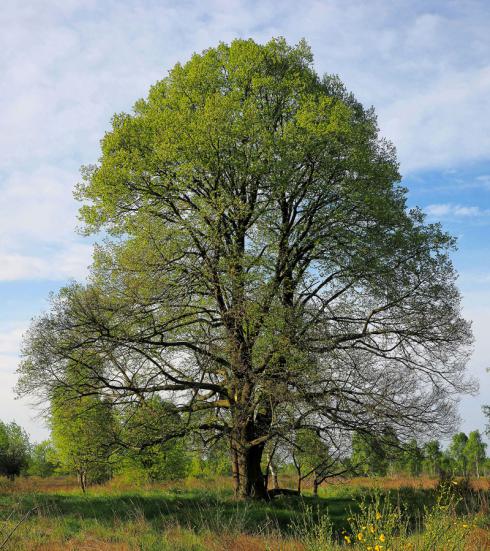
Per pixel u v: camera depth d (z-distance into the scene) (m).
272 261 18.92
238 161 19.06
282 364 18.33
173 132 19.28
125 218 20.30
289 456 20.16
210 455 20.06
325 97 19.88
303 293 20.20
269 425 18.75
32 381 18.41
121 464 25.58
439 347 20.53
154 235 18.77
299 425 18.28
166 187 20.06
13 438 46.56
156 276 18.84
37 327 18.31
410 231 20.42
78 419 19.89
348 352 19.03
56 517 14.23
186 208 20.48
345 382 18.61
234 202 18.62
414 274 20.11
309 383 17.73
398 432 19.39
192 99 20.89
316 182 20.09
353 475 20.88
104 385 18.70
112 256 19.48
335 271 20.55
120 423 18.83
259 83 20.30
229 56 21.81
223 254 18.86
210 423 19.33
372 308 20.41
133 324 18.94
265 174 19.25
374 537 6.75
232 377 18.86
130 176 19.77
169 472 27.19
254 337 18.38
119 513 15.88
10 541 10.26
